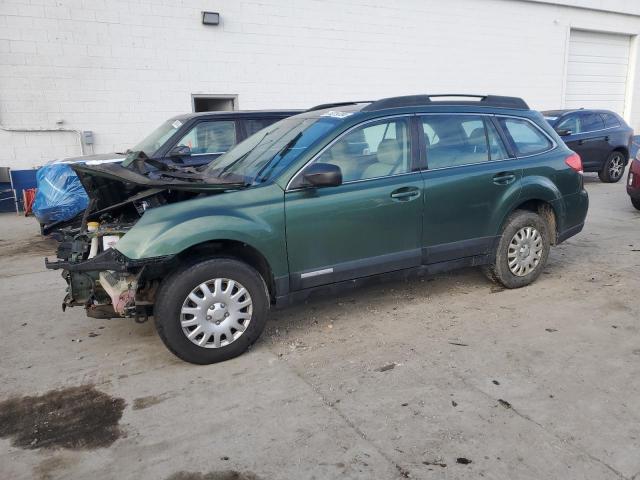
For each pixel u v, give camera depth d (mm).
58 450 2949
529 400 3268
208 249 3955
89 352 4164
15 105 10898
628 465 2660
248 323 3934
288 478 2652
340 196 4176
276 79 13500
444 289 5344
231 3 12586
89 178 4336
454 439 2908
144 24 11734
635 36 20516
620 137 13055
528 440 2879
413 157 4559
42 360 4047
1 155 10961
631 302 4844
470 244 4871
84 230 4207
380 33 14766
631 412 3109
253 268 3934
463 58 16453
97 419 3236
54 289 5781
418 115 4637
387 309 4855
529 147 5254
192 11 12164
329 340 4246
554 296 5062
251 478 2664
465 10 16156
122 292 3717
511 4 17031
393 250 4480
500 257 5078
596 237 7426
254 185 4047
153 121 12180
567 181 5379
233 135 8016
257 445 2920
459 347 4035
